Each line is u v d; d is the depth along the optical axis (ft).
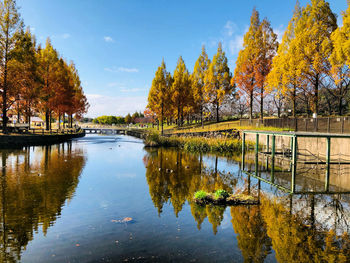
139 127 273.33
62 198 30.50
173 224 22.62
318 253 17.43
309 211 26.68
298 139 76.13
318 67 74.64
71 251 17.19
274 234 20.65
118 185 37.91
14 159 61.16
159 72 134.41
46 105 124.88
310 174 48.49
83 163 58.80
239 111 198.70
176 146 107.76
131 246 18.10
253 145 94.12
